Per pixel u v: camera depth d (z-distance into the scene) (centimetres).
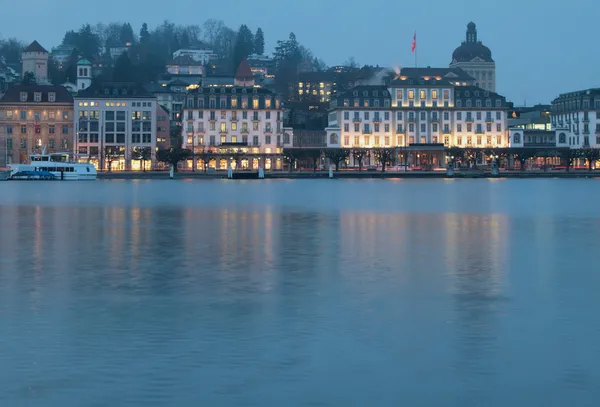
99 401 3152
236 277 5681
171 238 8088
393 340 3928
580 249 7269
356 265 6244
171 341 3909
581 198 15262
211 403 3141
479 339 3950
